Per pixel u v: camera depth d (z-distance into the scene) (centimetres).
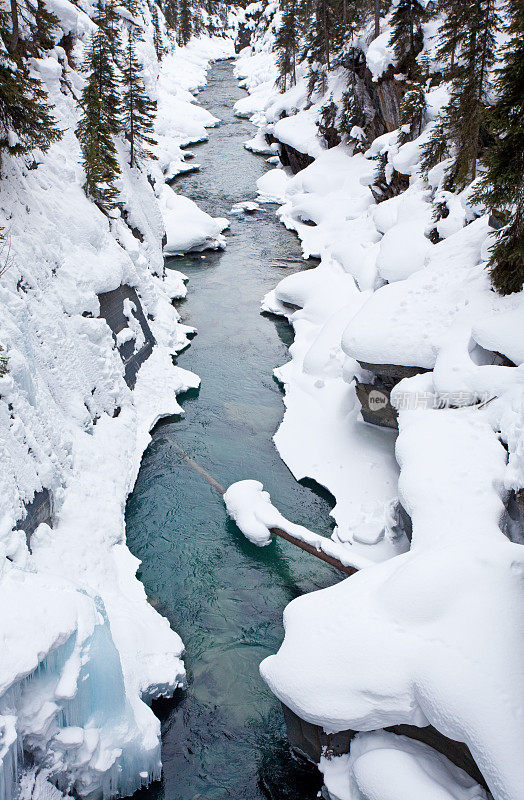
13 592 1173
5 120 2047
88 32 3372
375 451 2050
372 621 1146
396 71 4022
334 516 1866
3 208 1964
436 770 1041
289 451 2158
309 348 2667
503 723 945
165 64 8675
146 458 2147
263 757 1291
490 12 2705
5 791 1012
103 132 2645
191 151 5784
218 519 1902
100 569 1592
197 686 1432
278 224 4234
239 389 2542
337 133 4656
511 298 1833
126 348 2405
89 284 2206
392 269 2502
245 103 7281
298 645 1171
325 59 5156
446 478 1470
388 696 1059
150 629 1473
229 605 1631
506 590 1120
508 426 1528
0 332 1605
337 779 1130
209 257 3756
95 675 1177
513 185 1741
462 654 1043
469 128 2666
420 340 1881
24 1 2622
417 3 3744
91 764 1140
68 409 1914
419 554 1272
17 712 1071
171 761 1291
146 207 3198
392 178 3616
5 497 1391
